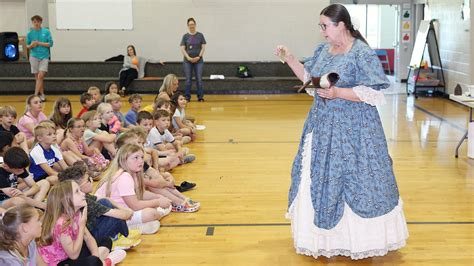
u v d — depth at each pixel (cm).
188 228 411
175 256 361
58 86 1211
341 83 333
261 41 1288
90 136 573
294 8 1279
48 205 315
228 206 462
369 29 1694
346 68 331
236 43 1288
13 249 278
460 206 456
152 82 1209
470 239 385
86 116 579
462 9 1039
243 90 1230
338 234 333
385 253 335
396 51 1412
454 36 1080
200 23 1279
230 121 875
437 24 1167
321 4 1279
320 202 334
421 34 1173
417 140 720
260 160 624
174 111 690
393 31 1681
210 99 1139
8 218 277
